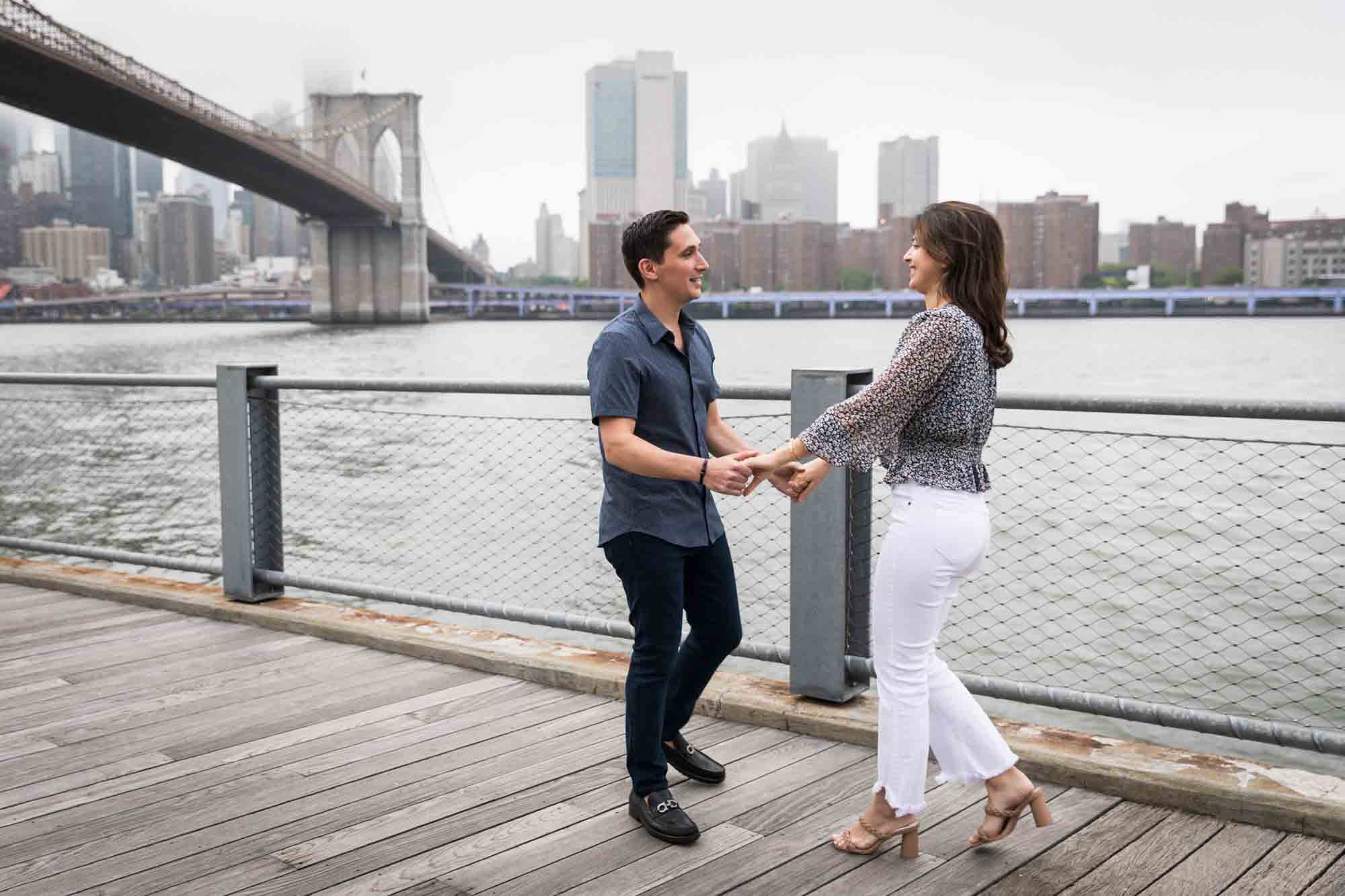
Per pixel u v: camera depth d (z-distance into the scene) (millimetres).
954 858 2664
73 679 4031
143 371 49156
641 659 2809
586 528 11031
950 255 2471
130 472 15172
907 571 2510
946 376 2434
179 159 66438
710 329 148875
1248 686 6438
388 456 15812
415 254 120312
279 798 3025
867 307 191625
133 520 12133
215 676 4055
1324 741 2887
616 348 2697
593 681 3822
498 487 13438
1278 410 2877
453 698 3797
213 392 29281
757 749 3334
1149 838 2717
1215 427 19828
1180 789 2844
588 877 2594
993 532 10469
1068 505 11812
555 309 164750
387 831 2826
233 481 4863
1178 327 140500
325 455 15938
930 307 2570
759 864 2648
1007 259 2512
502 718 3611
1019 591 8383
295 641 4500
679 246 2725
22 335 114438
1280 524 11117
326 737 3461
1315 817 2680
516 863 2662
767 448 13203
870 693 3656
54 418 21422
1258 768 2943
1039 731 3240
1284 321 163250
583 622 4117
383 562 9789
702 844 2746
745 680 3773
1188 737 5641
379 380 4406
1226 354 68250
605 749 3344
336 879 2592
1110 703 3178
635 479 2750
